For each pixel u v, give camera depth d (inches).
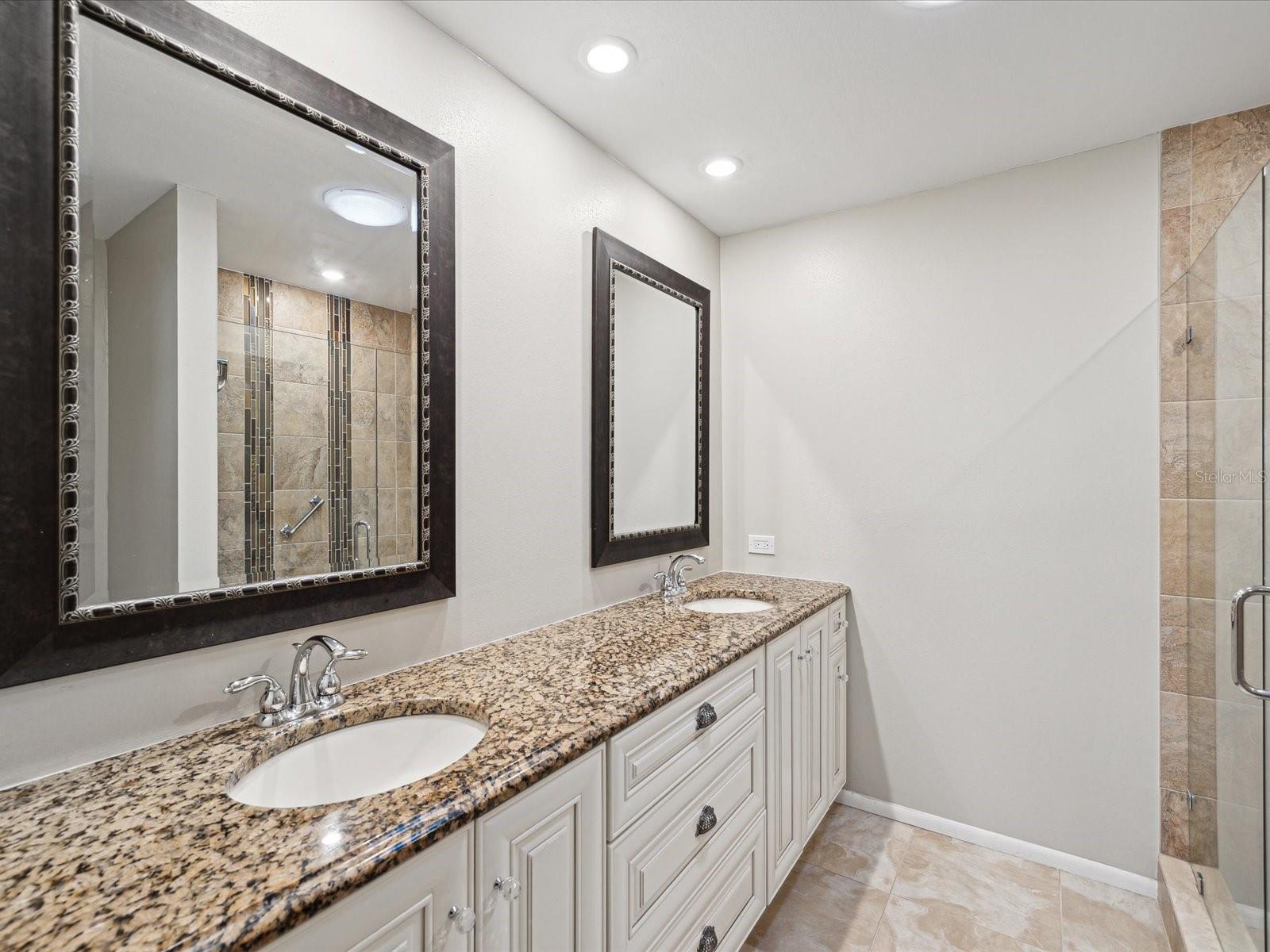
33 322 35.3
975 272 90.4
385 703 47.6
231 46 44.1
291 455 47.6
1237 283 58.9
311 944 26.5
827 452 102.6
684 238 102.0
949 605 92.3
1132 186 79.8
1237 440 59.9
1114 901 77.0
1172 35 60.0
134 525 39.3
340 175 51.1
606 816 45.1
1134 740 79.3
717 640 65.8
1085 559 82.7
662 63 65.0
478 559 63.6
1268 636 52.3
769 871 71.1
